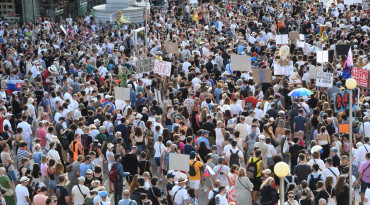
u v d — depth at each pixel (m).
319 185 22.62
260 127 31.09
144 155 26.34
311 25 63.62
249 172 25.83
